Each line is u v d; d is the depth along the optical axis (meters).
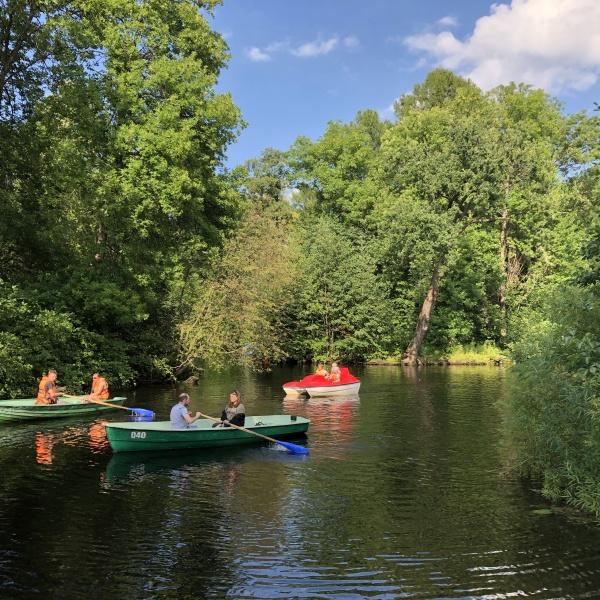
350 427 13.93
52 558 6.15
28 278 20.95
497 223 39.97
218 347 25.08
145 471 9.74
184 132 19.06
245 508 7.80
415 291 38.53
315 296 36.03
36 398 16.73
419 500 8.13
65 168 19.03
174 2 21.39
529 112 41.88
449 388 22.36
